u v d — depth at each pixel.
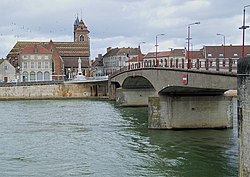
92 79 140.88
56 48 184.12
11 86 130.12
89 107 97.12
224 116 54.41
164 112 55.50
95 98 133.25
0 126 62.56
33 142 48.28
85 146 45.25
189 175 32.44
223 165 35.19
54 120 70.06
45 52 166.62
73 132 55.66
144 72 69.19
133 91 98.56
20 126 62.50
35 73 165.38
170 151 41.25
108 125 62.34
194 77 46.56
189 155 39.22
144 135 51.25
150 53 175.38
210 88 43.53
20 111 87.12
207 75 43.78
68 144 46.69
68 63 193.12
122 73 95.50
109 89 124.25
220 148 41.84
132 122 65.75
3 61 160.75
